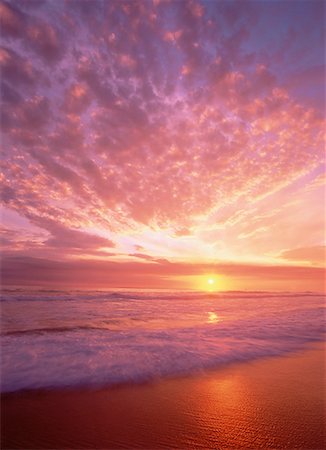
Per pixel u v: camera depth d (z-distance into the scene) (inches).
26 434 122.9
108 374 191.3
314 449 117.2
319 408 153.4
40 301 657.0
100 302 687.7
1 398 153.6
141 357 229.8
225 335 328.8
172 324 400.2
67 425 131.3
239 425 135.0
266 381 191.9
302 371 214.4
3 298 667.4
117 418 139.0
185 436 125.4
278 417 143.2
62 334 306.0
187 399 162.1
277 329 374.6
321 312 568.7
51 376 183.2
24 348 243.0
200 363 223.0
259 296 1027.9
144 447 116.8
